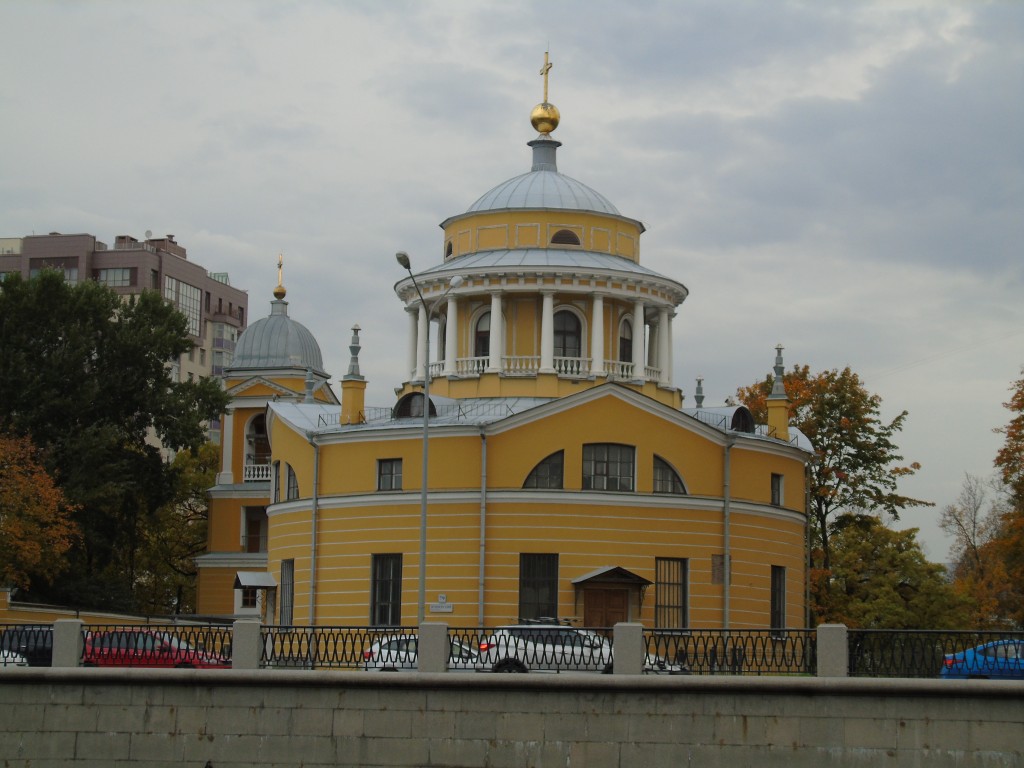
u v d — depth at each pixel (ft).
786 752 114.11
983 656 120.88
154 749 120.26
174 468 270.67
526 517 188.24
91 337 253.85
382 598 192.95
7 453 223.92
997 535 323.16
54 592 244.22
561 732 116.67
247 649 124.36
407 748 118.01
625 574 187.52
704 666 124.67
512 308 214.69
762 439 202.59
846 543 244.42
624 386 192.95
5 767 120.88
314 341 290.15
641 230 228.84
